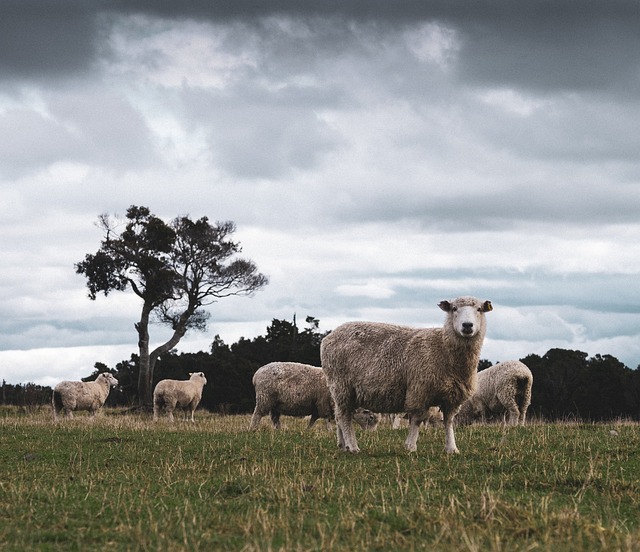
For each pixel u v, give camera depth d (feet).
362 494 32.12
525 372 72.18
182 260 157.89
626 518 28.35
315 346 175.83
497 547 22.99
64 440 56.54
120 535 26.45
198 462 42.83
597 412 147.43
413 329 46.62
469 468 38.29
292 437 55.62
